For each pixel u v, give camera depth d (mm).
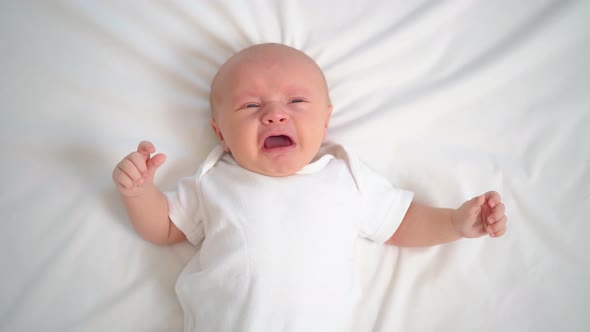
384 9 1383
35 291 1131
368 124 1329
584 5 1346
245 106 1121
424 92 1348
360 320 1177
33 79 1291
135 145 1279
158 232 1180
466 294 1185
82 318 1128
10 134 1247
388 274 1235
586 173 1282
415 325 1161
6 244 1167
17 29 1314
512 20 1374
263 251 1061
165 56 1331
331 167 1208
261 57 1167
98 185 1238
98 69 1310
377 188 1231
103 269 1182
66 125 1268
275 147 1142
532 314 1153
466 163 1320
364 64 1364
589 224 1231
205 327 1053
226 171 1195
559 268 1197
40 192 1218
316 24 1373
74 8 1321
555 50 1359
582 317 1141
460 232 1135
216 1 1347
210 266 1084
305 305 1036
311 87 1157
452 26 1381
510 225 1256
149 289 1178
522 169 1310
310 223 1096
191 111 1318
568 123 1332
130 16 1337
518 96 1357
